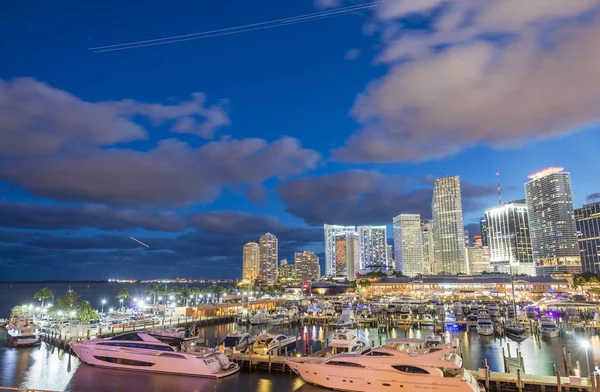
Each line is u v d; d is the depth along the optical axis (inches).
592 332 3688.5
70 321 4055.1
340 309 5876.0
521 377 1852.9
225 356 2209.6
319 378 1881.2
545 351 2908.5
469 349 2994.6
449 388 1637.6
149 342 2233.0
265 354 2471.7
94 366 2246.6
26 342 2979.8
